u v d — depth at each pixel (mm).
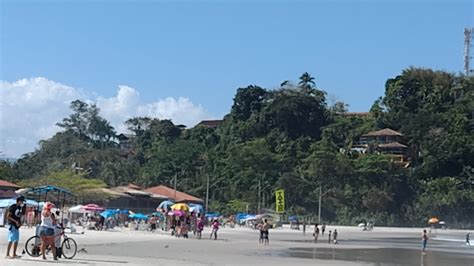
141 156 171000
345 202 143000
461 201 145375
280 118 176000
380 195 143250
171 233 63812
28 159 169000
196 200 117812
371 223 133000
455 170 160125
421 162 165000
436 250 59531
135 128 196125
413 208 146250
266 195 142000
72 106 197250
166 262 28375
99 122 197875
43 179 97250
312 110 180500
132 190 105688
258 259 35500
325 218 141250
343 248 55625
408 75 190250
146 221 77312
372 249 56094
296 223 112562
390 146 167125
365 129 178500
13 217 24156
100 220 66938
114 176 149375
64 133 187000
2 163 118688
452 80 192625
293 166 151625
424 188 151125
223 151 163250
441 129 169500
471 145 160250
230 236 68000
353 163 150625
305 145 164875
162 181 150500
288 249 49375
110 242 44938
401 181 149375
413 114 178500
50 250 26562
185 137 184000
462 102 183375
